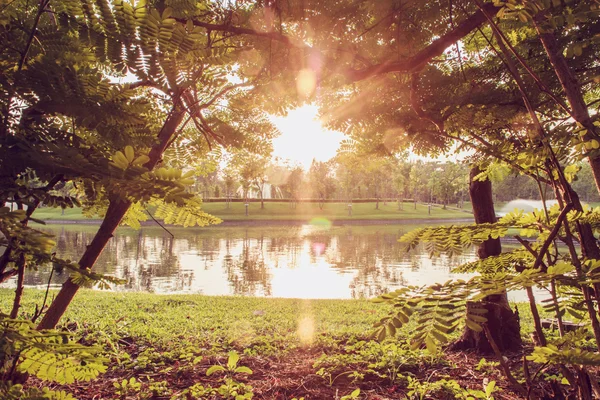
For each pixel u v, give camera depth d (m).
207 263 22.66
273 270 20.42
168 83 1.16
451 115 2.50
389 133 2.85
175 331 7.09
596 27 2.04
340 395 4.31
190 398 4.11
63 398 1.17
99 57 1.11
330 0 2.20
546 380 4.02
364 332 6.75
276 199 92.94
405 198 106.69
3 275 1.22
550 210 1.80
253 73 2.13
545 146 1.54
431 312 0.98
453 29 2.22
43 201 1.14
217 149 3.11
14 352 1.02
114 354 5.41
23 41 1.17
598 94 2.92
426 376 4.75
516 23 1.72
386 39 2.58
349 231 47.75
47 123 1.16
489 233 1.70
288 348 5.96
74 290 2.00
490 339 1.32
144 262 22.62
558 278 1.04
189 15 1.72
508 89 2.58
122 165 0.90
